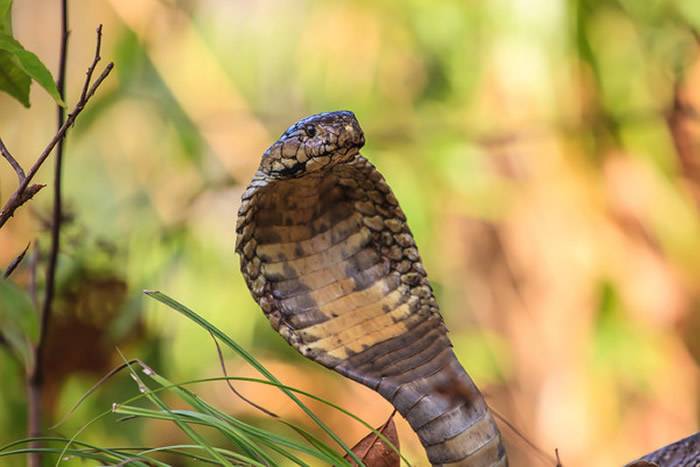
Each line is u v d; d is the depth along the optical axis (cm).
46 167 1042
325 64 1103
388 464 363
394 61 1095
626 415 1108
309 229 371
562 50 1059
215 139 1091
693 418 1105
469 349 1096
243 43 1109
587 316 1116
